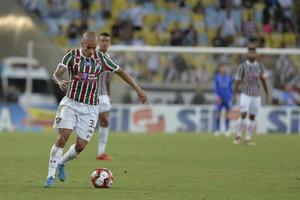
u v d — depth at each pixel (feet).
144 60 371.15
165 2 421.18
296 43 412.77
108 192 118.73
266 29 412.57
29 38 387.14
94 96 127.44
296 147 232.12
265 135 315.78
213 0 419.95
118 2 417.90
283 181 136.77
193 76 368.07
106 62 126.31
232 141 263.29
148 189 123.54
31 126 345.72
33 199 109.70
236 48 365.20
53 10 412.57
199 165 168.96
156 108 347.15
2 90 402.31
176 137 288.92
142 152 208.23
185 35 403.95
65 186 126.31
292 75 361.30
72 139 260.01
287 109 346.95
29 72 352.08
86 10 414.21
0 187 124.06
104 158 182.80
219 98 309.01
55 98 381.19
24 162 171.63
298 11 418.10
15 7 394.52
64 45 405.80
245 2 418.10
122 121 347.56
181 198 112.27
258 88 247.09
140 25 411.75
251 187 127.24
